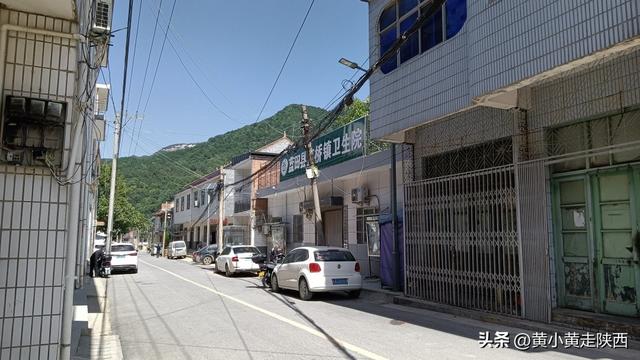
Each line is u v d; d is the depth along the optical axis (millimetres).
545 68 7715
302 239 25141
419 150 13055
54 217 3875
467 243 10734
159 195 64688
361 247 19016
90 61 5281
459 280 10883
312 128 19188
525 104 9641
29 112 3846
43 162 3859
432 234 11859
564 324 8438
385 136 12859
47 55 3996
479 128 11047
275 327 9180
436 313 10773
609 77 8211
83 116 4434
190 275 22875
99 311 11609
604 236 8547
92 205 25906
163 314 11078
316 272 13258
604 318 8031
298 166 24328
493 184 10180
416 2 12008
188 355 7098
